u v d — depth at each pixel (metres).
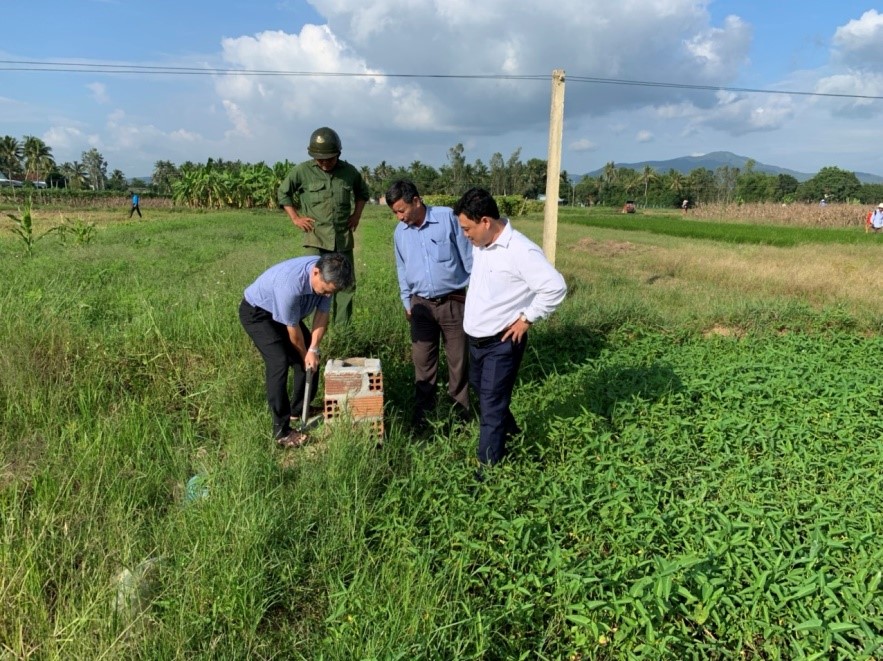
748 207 46.22
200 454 4.05
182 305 6.46
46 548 2.87
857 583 2.69
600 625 2.44
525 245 3.52
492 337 3.69
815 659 2.34
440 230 4.43
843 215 36.91
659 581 2.42
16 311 5.43
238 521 3.04
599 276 12.06
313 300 4.20
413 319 4.66
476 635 2.43
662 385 5.09
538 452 4.16
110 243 15.03
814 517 3.24
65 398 4.46
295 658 2.49
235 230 20.50
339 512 3.27
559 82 7.87
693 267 13.02
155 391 4.90
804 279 10.95
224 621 2.56
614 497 3.18
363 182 6.34
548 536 2.93
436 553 2.90
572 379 5.59
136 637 2.42
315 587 2.87
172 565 2.84
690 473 3.71
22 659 2.31
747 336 7.17
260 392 4.88
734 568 2.77
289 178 6.05
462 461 3.86
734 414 4.60
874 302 9.17
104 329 5.50
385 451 3.98
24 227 11.13
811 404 4.80
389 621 2.44
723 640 2.53
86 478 3.39
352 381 4.07
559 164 8.05
